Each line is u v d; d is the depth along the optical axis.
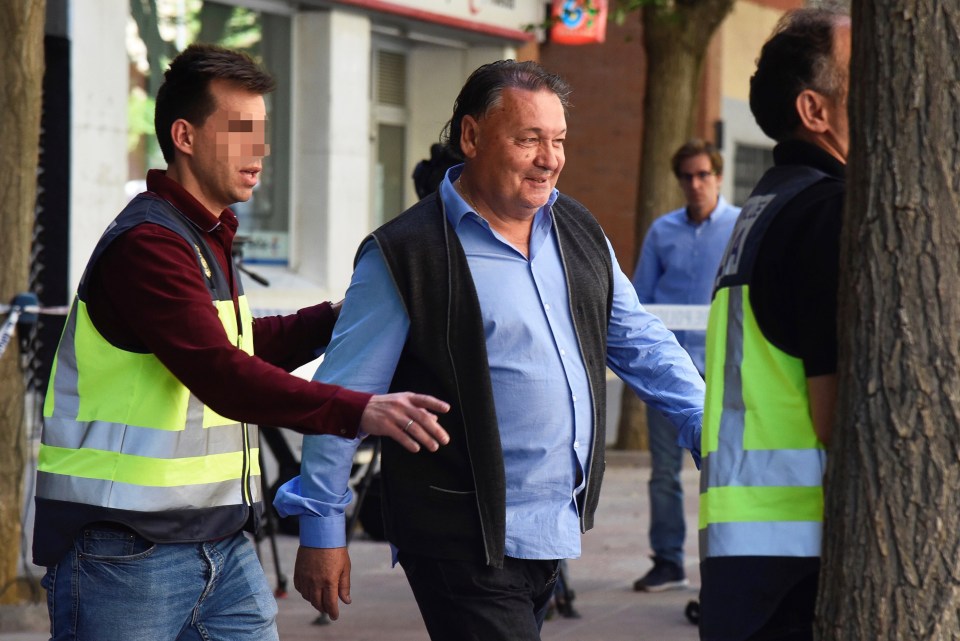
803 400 3.67
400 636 8.21
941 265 3.38
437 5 18.25
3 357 7.96
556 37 18.50
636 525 12.23
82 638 4.14
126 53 14.18
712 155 9.55
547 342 4.38
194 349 3.95
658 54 16.00
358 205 17.38
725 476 3.73
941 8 3.38
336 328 4.42
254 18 16.30
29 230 7.96
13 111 7.80
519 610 4.34
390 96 19.09
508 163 4.33
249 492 4.35
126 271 4.04
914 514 3.40
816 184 3.73
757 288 3.71
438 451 4.27
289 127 16.89
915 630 3.40
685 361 4.79
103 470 4.11
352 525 8.96
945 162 3.38
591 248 4.58
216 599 4.28
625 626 8.54
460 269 4.31
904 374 3.40
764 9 25.70
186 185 4.30
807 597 3.73
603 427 4.51
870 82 3.46
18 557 8.14
